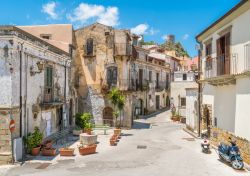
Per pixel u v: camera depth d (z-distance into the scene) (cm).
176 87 4441
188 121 2938
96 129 3020
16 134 1579
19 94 1606
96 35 3278
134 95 3884
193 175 1327
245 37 1528
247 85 1480
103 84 3234
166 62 5278
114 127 3177
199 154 1784
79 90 3303
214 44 2048
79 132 2522
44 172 1368
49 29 2909
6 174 1334
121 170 1408
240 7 1519
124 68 3228
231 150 1467
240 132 1561
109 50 3250
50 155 1714
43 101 1983
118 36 3241
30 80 1762
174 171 1391
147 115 4447
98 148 1986
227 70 1747
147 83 4359
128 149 1955
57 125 2331
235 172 1376
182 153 1816
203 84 2356
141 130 3069
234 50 1664
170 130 3045
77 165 1505
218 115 1953
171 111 4441
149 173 1357
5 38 1516
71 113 2862
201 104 2422
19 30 1553
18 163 1513
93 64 3284
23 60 1650
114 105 3009
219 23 1877
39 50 1883
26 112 1708
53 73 2180
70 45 2656
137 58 3994
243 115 1522
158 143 2206
